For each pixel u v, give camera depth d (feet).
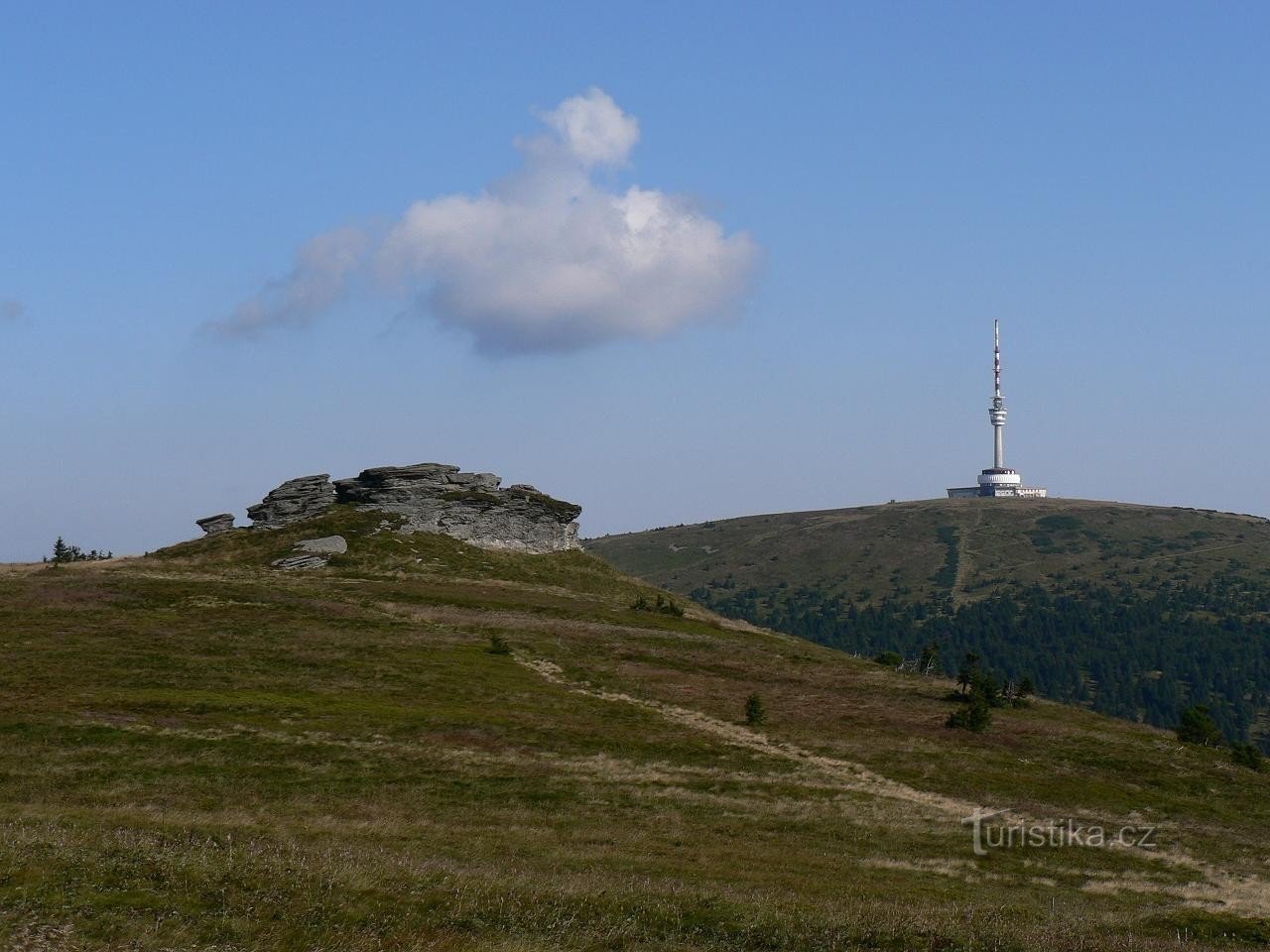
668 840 171.83
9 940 92.79
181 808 167.84
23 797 168.35
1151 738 307.37
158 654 279.08
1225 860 195.93
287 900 107.55
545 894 118.83
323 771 196.85
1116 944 123.65
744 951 111.34
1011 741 284.82
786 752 249.14
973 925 124.16
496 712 257.55
